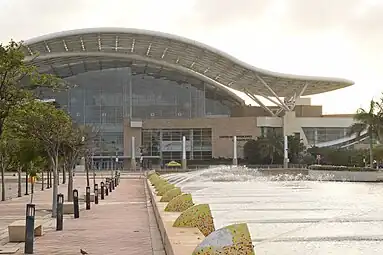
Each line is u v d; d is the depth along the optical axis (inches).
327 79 4323.3
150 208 964.6
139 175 3139.8
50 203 1162.6
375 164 2662.4
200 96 4606.3
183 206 601.0
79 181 2445.9
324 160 3892.7
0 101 514.3
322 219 734.5
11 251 495.5
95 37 3794.3
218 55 3959.2
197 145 4379.9
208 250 267.9
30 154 1098.7
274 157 4119.1
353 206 956.0
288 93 4665.4
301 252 485.4
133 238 572.4
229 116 4840.1
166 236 420.2
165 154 4377.5
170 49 4045.3
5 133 813.9
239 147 4301.2
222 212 839.7
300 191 1438.2
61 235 604.4
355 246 513.3
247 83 4483.3
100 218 794.8
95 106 4399.6
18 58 522.6
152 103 4500.5
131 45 4023.1
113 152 4330.7
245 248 266.8
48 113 862.5
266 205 969.5
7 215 895.7
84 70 4471.0
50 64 4217.5
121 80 4434.1
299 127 4402.1
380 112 2458.2
